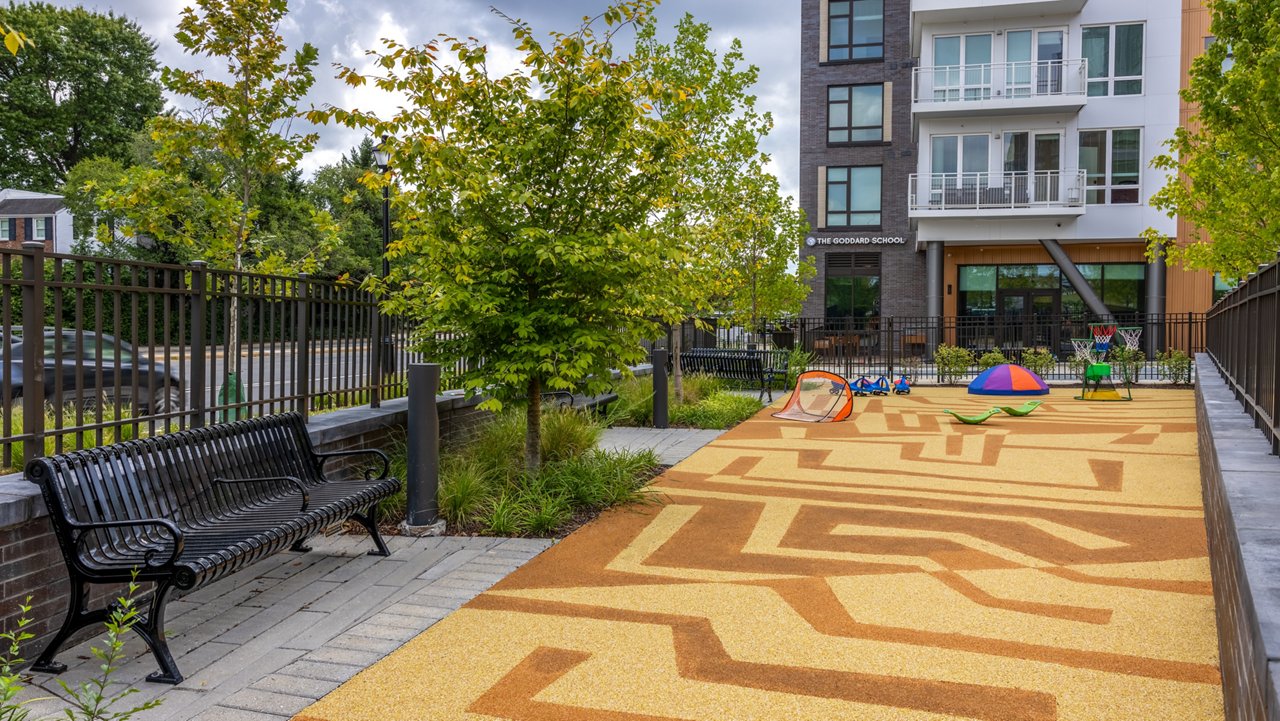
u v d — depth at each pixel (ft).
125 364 30.96
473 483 22.75
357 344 25.44
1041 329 91.86
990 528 21.29
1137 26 85.87
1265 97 45.91
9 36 9.59
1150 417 45.27
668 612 15.24
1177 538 20.07
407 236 23.66
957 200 88.74
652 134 24.63
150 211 30.09
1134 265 89.86
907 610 15.21
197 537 14.52
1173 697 11.50
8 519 12.78
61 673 12.82
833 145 99.55
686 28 51.42
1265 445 15.83
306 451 19.94
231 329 26.21
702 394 51.19
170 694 12.01
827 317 99.60
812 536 20.65
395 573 17.81
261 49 29.07
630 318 25.07
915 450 34.06
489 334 23.86
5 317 14.29
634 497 24.41
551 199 23.39
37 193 168.45
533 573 17.72
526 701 11.64
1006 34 88.38
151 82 179.22
